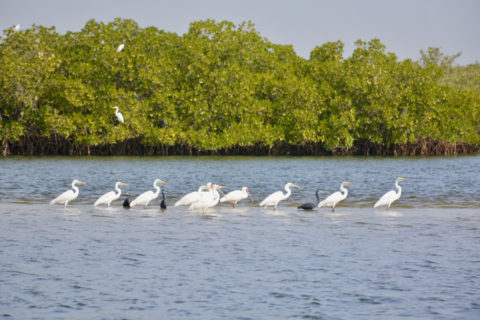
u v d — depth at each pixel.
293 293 13.55
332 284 14.24
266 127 71.81
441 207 27.88
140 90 72.69
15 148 68.56
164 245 18.27
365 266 15.86
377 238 19.61
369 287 14.01
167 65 72.81
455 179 42.44
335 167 53.97
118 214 24.73
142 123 68.88
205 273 15.09
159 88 72.00
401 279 14.66
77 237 19.45
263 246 18.19
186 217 24.02
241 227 21.62
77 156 67.94
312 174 46.09
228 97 71.88
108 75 70.44
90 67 69.12
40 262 16.08
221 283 14.27
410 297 13.30
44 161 58.34
